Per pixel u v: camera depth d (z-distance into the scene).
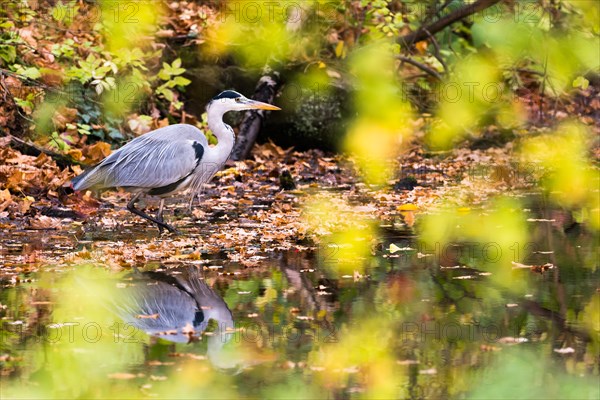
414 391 6.62
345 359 7.27
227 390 6.62
